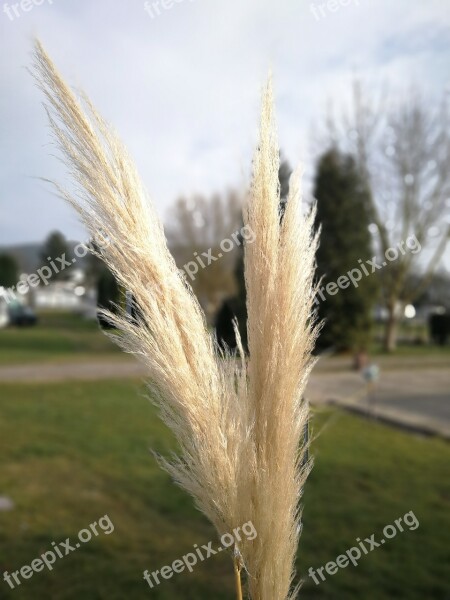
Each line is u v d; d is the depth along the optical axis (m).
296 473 1.15
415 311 36.28
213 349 1.10
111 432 8.55
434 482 6.19
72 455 7.23
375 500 5.57
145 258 0.98
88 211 0.97
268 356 1.06
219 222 24.73
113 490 5.91
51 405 10.95
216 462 1.04
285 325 1.07
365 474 6.46
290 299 1.07
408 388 13.91
